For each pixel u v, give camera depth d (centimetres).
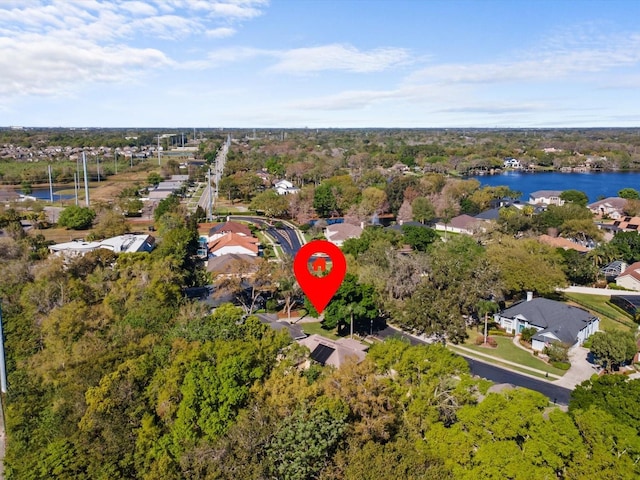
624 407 3359
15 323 5762
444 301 6200
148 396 3816
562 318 6334
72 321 5078
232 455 3058
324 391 3575
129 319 5266
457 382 3681
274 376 3788
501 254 7675
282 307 7344
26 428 4191
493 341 6312
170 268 7206
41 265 7306
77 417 3856
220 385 3559
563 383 5250
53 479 3341
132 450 3525
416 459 2856
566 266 8412
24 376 4975
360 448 3067
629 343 5350
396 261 7256
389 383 3622
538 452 2905
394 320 6750
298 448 2975
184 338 4538
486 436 3078
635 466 2716
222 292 6975
